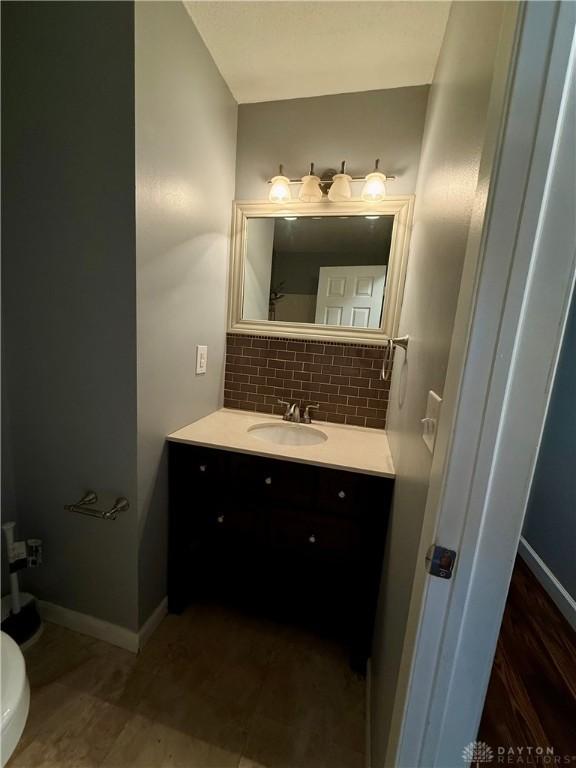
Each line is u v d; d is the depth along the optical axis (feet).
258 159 5.10
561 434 5.91
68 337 3.66
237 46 4.02
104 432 3.76
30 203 3.48
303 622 4.33
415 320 3.40
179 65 3.62
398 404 3.96
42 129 3.31
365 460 3.91
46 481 4.09
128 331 3.47
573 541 5.35
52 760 3.06
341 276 5.08
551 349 1.46
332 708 3.60
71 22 3.04
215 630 4.43
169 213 3.75
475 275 1.50
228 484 4.14
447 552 1.71
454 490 1.65
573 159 1.33
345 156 4.81
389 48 3.90
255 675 3.90
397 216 4.70
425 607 1.80
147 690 3.67
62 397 3.82
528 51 1.29
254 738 3.30
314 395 5.37
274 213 5.12
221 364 5.50
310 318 5.27
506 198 1.39
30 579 4.46
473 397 1.55
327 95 4.77
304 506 3.95
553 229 1.38
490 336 1.49
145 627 4.21
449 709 1.89
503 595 1.70
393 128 4.60
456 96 2.46
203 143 4.26
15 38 3.20
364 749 3.26
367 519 3.77
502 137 1.37
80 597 4.27
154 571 4.28
